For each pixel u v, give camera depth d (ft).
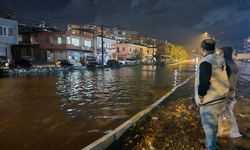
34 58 154.92
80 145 16.63
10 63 98.37
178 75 85.51
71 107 29.58
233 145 15.34
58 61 130.93
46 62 144.97
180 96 35.86
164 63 240.94
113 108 29.01
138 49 282.36
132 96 38.09
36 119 23.80
